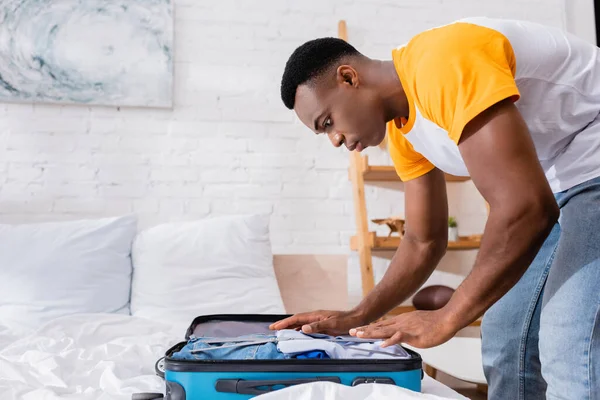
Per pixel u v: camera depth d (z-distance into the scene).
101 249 2.35
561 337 0.96
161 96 2.80
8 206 2.66
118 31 2.79
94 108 2.77
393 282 1.31
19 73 2.69
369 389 0.84
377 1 3.06
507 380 1.27
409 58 1.00
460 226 3.05
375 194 2.98
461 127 0.88
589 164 1.06
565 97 1.04
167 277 2.32
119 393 1.14
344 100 1.08
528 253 0.87
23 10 2.72
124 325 1.85
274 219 2.87
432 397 0.82
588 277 0.95
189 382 0.88
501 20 1.03
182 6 2.90
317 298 2.60
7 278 2.20
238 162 2.86
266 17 2.96
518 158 0.86
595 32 3.20
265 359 0.89
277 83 2.94
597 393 0.91
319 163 2.92
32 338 1.66
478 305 0.91
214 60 2.90
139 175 2.78
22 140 2.70
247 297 2.31
